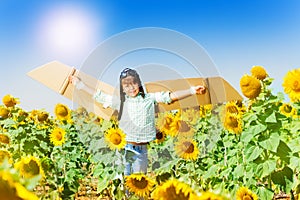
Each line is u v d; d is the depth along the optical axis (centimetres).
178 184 168
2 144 677
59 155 658
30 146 724
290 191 496
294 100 552
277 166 503
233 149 552
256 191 455
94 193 776
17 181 134
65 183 559
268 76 518
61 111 725
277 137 444
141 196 444
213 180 572
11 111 866
